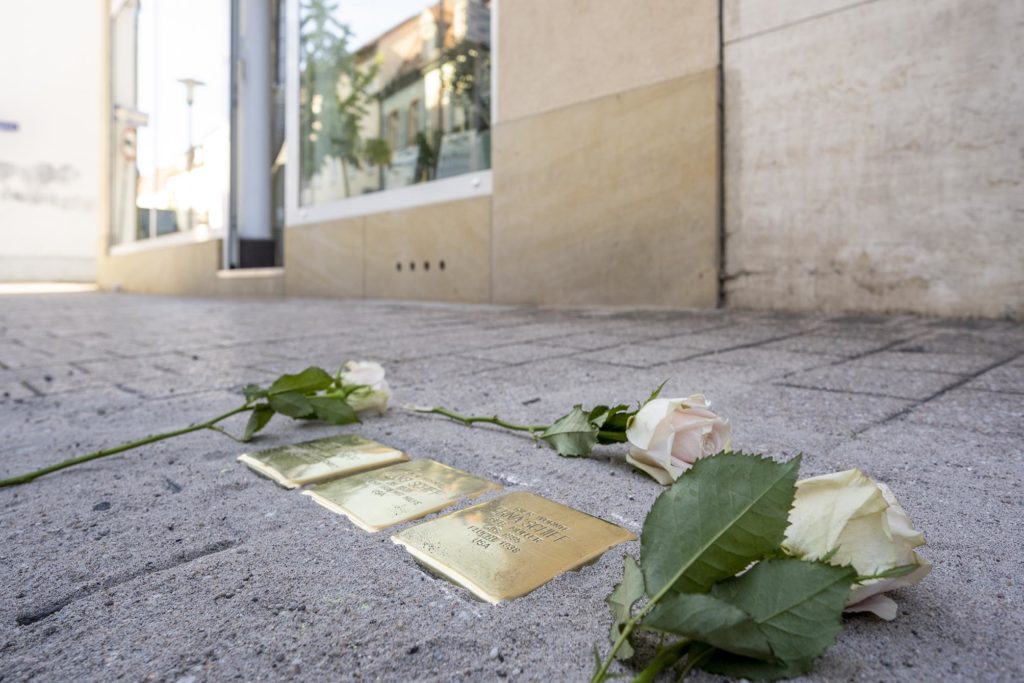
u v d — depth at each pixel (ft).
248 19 31.58
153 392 7.21
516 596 2.56
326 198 26.27
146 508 3.60
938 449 4.45
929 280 11.75
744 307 14.08
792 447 4.55
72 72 55.98
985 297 11.21
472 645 2.26
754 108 13.70
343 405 5.02
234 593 2.63
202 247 33.27
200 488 3.92
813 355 8.32
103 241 44.70
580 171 16.78
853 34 12.34
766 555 1.96
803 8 12.91
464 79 20.29
